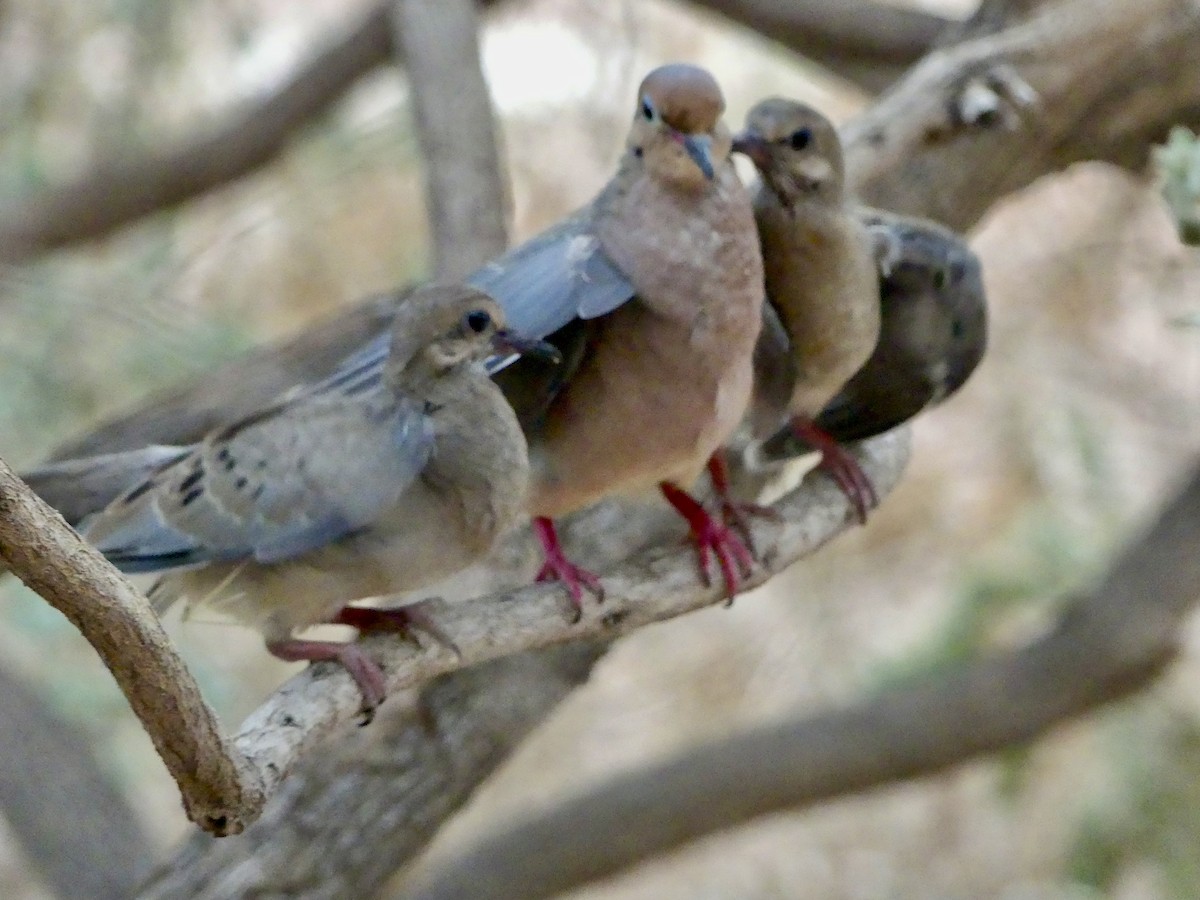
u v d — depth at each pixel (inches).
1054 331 576.1
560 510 295.7
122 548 268.4
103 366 495.8
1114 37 422.9
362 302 383.9
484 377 269.1
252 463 267.4
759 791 479.5
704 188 277.9
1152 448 585.6
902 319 309.9
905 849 606.9
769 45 547.5
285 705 251.6
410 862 362.9
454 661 272.5
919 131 409.7
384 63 560.1
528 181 595.5
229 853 346.3
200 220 607.5
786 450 335.6
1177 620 479.8
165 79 600.7
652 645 625.0
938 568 590.9
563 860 471.8
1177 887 494.3
